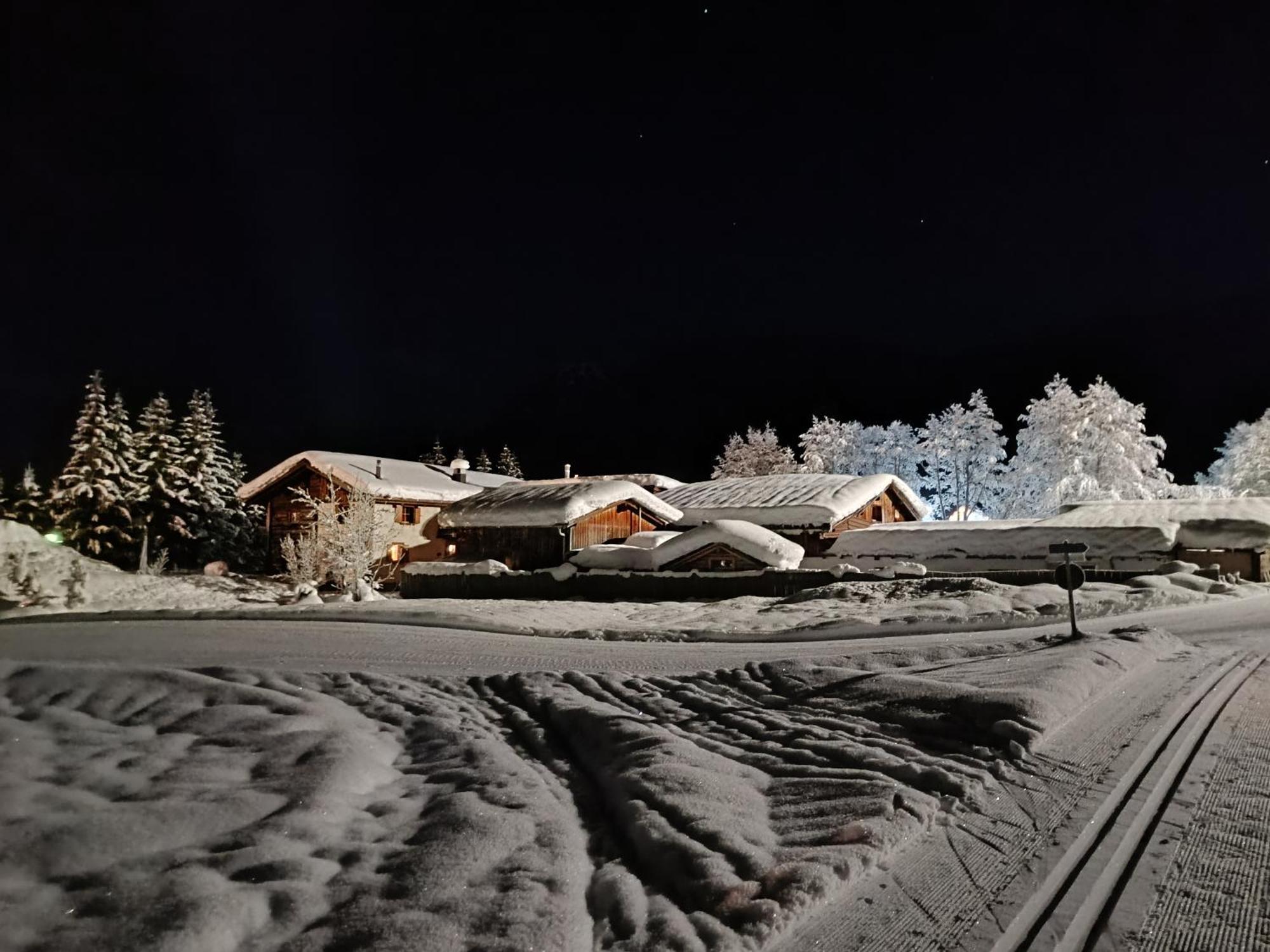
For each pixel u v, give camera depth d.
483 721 8.73
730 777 6.23
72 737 7.11
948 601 18.36
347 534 33.56
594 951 3.81
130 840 4.99
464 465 48.69
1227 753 6.43
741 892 4.26
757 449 66.38
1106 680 8.68
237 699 8.33
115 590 32.34
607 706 8.79
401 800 6.05
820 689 8.87
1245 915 3.98
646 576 29.06
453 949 3.72
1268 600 19.66
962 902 4.19
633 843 5.12
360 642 15.73
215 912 4.01
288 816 5.43
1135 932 3.85
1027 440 50.84
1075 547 11.54
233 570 46.94
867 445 62.47
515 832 5.16
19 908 4.16
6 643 16.17
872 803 5.45
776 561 28.36
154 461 44.12
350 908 4.17
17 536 34.06
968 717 7.24
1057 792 5.70
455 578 33.19
